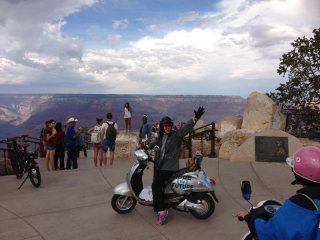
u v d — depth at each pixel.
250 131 8.26
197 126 16.75
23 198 5.29
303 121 10.69
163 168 3.93
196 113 3.87
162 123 3.95
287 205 1.58
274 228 1.59
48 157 8.28
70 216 4.39
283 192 5.30
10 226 4.03
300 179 1.67
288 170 6.57
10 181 6.61
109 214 4.44
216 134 14.57
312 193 1.55
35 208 4.76
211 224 4.00
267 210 2.17
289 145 7.15
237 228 3.86
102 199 5.18
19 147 6.79
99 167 7.65
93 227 3.96
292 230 1.48
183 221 4.12
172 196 4.00
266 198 5.05
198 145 13.05
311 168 1.59
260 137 7.39
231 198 5.08
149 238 3.61
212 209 4.08
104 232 3.80
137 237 3.64
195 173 3.94
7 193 5.61
